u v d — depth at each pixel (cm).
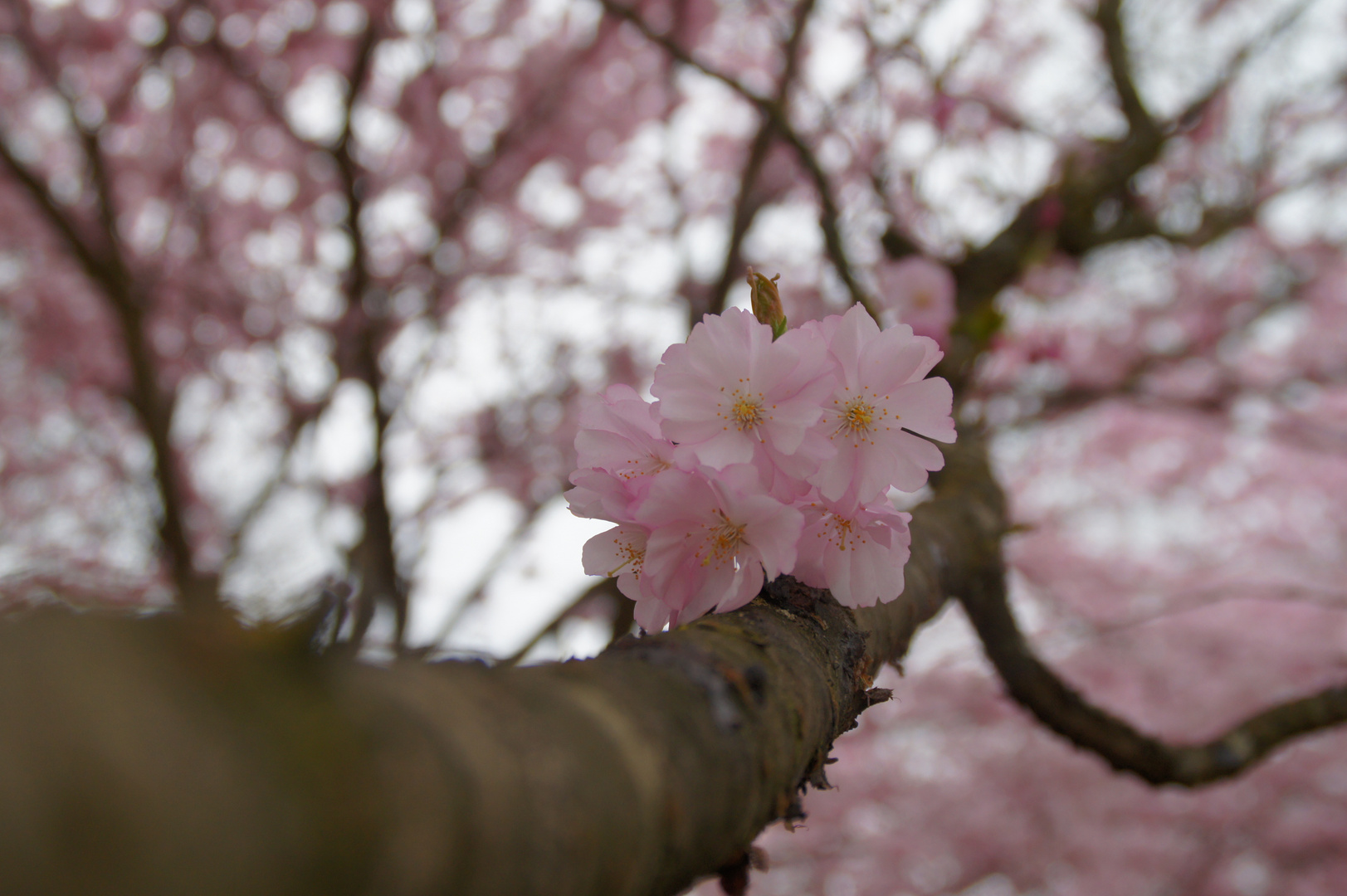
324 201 659
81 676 24
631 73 665
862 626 94
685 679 56
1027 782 747
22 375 667
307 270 673
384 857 29
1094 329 685
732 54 646
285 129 604
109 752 23
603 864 41
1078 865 755
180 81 606
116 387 646
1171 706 741
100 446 671
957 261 262
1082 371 646
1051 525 773
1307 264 668
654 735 48
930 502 167
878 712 730
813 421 85
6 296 618
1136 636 738
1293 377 721
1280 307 678
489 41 649
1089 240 305
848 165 279
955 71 265
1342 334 738
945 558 142
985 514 165
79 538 678
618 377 705
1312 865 749
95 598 27
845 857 772
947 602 147
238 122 630
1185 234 414
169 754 25
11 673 24
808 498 92
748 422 87
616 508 88
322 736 29
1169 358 671
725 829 53
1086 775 728
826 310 585
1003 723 736
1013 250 266
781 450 86
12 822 22
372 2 476
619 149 704
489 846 33
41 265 616
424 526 615
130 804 23
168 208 636
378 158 632
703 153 714
